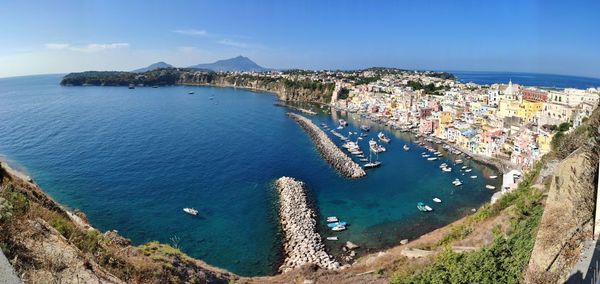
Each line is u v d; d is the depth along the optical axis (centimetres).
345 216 8175
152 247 4247
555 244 2866
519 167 11206
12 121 18700
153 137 15538
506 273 2820
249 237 7181
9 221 2411
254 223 7738
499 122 14562
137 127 17612
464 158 12850
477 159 12531
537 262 2825
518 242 3244
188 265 4056
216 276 4178
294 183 9700
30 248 2375
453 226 6681
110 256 3095
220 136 16075
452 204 8831
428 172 11300
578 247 2697
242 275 5950
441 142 15088
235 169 11294
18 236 2391
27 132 16038
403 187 10006
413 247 5784
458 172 11306
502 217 4719
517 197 5503
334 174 10975
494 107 17562
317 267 5212
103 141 14562
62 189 9394
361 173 10888
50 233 2731
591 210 2950
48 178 10169
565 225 2986
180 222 7775
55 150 13088
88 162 11712
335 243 6969
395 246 6788
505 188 8256
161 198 9000
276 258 6462
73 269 2419
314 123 19612
